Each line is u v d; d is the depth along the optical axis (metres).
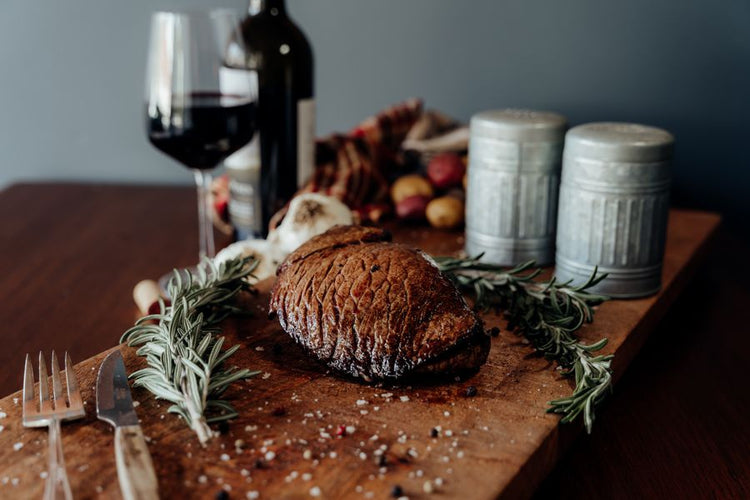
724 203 0.99
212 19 0.69
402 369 0.51
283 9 0.76
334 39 0.99
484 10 0.96
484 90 0.99
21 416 0.49
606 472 0.51
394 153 0.85
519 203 0.68
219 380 0.50
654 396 0.58
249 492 0.44
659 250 0.63
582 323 0.59
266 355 0.55
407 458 0.46
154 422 0.48
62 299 0.68
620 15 0.95
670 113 0.97
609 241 0.62
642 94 0.97
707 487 0.50
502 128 0.67
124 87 1.01
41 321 0.65
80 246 0.79
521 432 0.48
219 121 0.69
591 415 0.49
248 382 0.52
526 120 0.67
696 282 0.75
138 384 0.51
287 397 0.51
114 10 0.99
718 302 0.71
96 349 0.61
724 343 0.65
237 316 0.60
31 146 1.04
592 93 0.97
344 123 1.02
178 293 0.56
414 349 0.51
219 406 0.49
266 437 0.48
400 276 0.52
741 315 0.69
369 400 0.51
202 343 0.51
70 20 0.99
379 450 0.47
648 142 0.61
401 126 0.88
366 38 0.99
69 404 0.49
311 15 0.98
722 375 0.60
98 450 0.46
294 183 0.77
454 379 0.53
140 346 0.55
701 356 0.63
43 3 0.99
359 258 0.54
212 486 0.44
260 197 0.77
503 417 0.50
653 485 0.50
